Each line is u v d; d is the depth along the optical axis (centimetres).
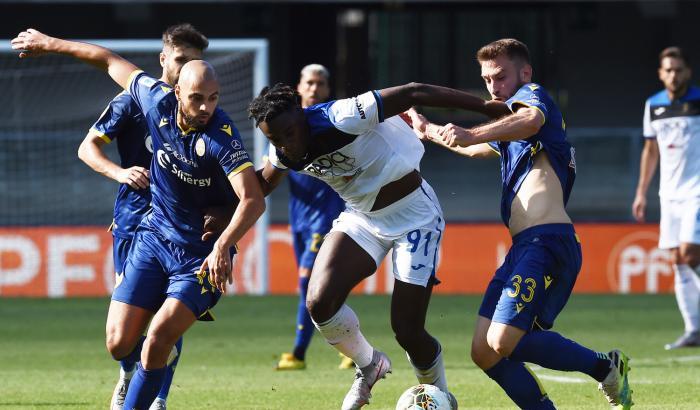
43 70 7369
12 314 4631
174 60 2120
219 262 1814
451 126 1817
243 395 2588
